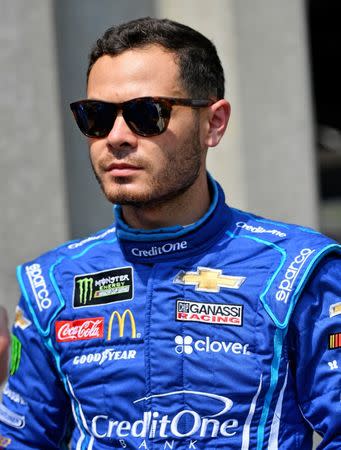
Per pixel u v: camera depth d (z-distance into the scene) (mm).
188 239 3463
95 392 3445
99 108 3396
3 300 6758
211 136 3611
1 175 6785
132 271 3514
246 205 6984
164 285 3441
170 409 3346
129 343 3428
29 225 6809
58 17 6984
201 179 3562
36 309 3611
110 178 3420
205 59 3543
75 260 3652
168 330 3391
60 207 6820
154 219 3521
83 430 3506
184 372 3352
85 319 3518
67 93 7008
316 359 3354
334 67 10172
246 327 3344
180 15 7035
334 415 3303
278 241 3484
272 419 3312
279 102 7012
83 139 7043
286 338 3320
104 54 3475
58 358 3566
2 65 6750
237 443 3295
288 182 7043
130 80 3383
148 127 3357
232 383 3309
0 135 6766
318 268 3418
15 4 6730
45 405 3668
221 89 3662
